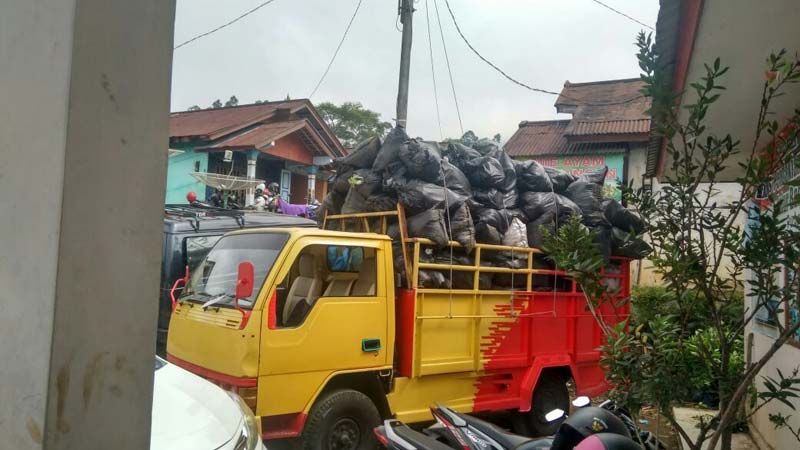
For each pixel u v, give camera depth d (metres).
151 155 1.24
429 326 4.94
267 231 4.74
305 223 7.95
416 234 4.97
